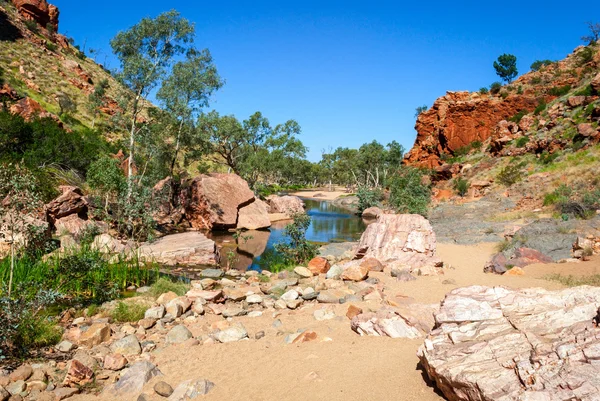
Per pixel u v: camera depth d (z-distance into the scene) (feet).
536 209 90.48
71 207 65.67
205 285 40.19
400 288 35.88
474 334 15.53
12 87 161.68
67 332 25.91
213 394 17.60
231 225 96.58
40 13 269.23
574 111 148.77
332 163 347.36
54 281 34.45
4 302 22.34
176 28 85.76
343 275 40.55
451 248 62.69
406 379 16.39
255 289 39.24
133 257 47.14
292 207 131.75
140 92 84.84
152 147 92.02
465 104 210.38
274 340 24.08
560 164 119.96
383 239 48.88
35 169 76.43
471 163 172.96
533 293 17.66
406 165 231.50
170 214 99.96
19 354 21.97
